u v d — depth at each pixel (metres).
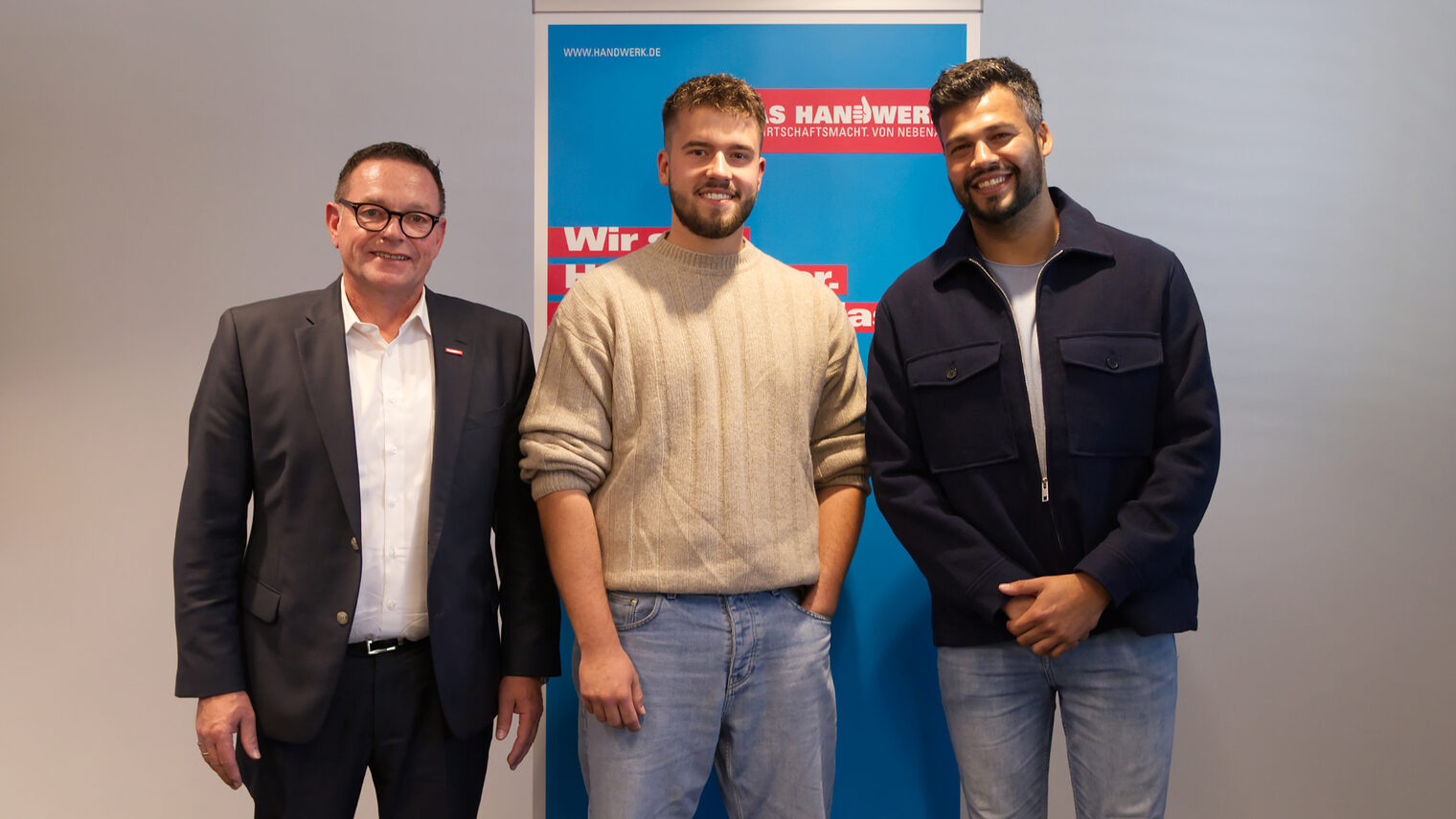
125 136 2.36
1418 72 2.38
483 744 1.68
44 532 2.32
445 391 1.63
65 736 2.30
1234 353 2.34
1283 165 2.36
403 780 1.61
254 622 1.57
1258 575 2.32
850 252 2.10
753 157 1.69
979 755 1.67
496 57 2.36
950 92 1.68
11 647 2.31
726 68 2.09
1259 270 2.35
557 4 2.10
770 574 1.62
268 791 1.56
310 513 1.56
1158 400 1.64
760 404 1.66
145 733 2.31
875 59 2.10
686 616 1.59
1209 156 2.35
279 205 2.35
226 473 1.59
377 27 2.36
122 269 2.35
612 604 1.62
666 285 1.69
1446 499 2.34
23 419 2.33
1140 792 1.60
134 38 2.36
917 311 1.73
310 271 2.35
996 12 2.34
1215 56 2.36
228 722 1.53
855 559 2.07
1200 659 2.31
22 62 2.35
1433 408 2.35
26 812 2.30
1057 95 2.34
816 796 1.64
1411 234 2.36
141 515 2.33
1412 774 2.30
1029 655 1.66
